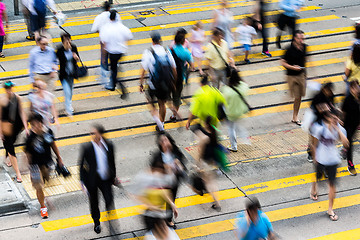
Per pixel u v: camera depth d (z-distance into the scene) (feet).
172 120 47.44
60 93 51.47
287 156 42.98
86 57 58.08
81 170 31.86
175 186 31.86
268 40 59.31
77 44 61.11
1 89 51.08
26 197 37.04
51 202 36.73
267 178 40.22
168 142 32.07
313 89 53.11
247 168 41.32
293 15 59.41
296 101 46.78
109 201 32.48
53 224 34.76
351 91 38.81
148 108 49.73
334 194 35.55
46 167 34.35
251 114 49.06
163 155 31.94
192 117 39.47
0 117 36.42
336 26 67.36
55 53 45.75
